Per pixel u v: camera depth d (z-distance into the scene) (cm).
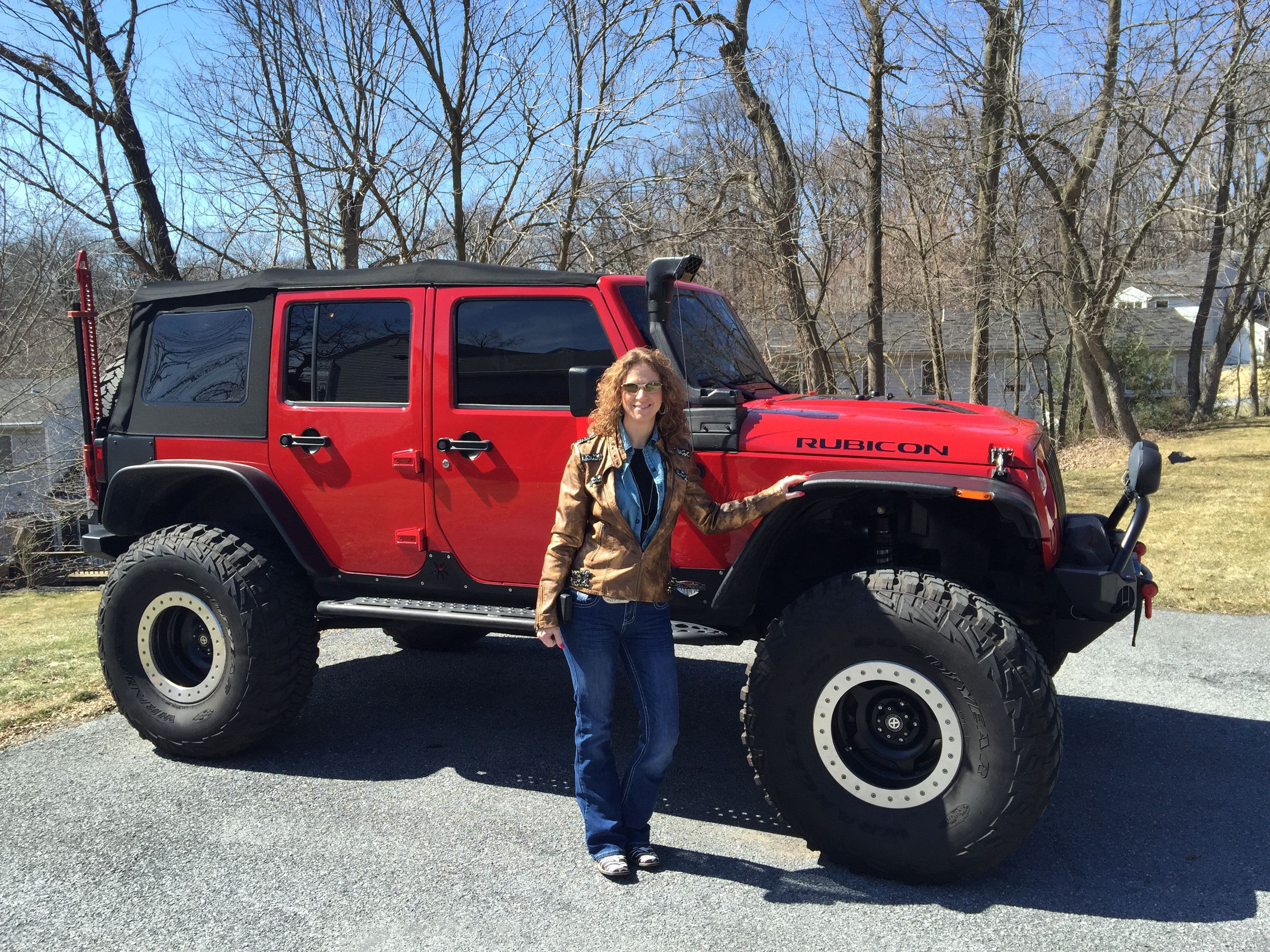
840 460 310
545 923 272
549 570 287
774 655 300
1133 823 335
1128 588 323
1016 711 271
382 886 294
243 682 385
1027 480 292
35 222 1227
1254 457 1583
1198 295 3209
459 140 1023
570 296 349
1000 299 1667
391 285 376
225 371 412
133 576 400
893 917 274
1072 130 1562
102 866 308
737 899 286
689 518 304
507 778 383
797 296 1262
